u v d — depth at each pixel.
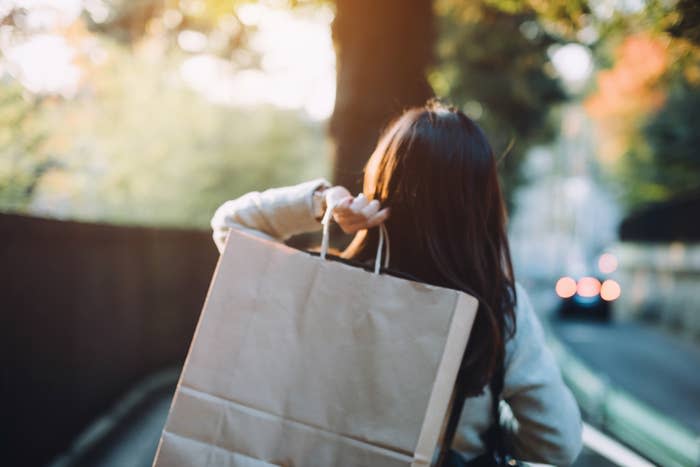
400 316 1.33
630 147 23.42
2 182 5.47
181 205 11.32
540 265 60.53
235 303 1.39
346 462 1.33
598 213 56.47
